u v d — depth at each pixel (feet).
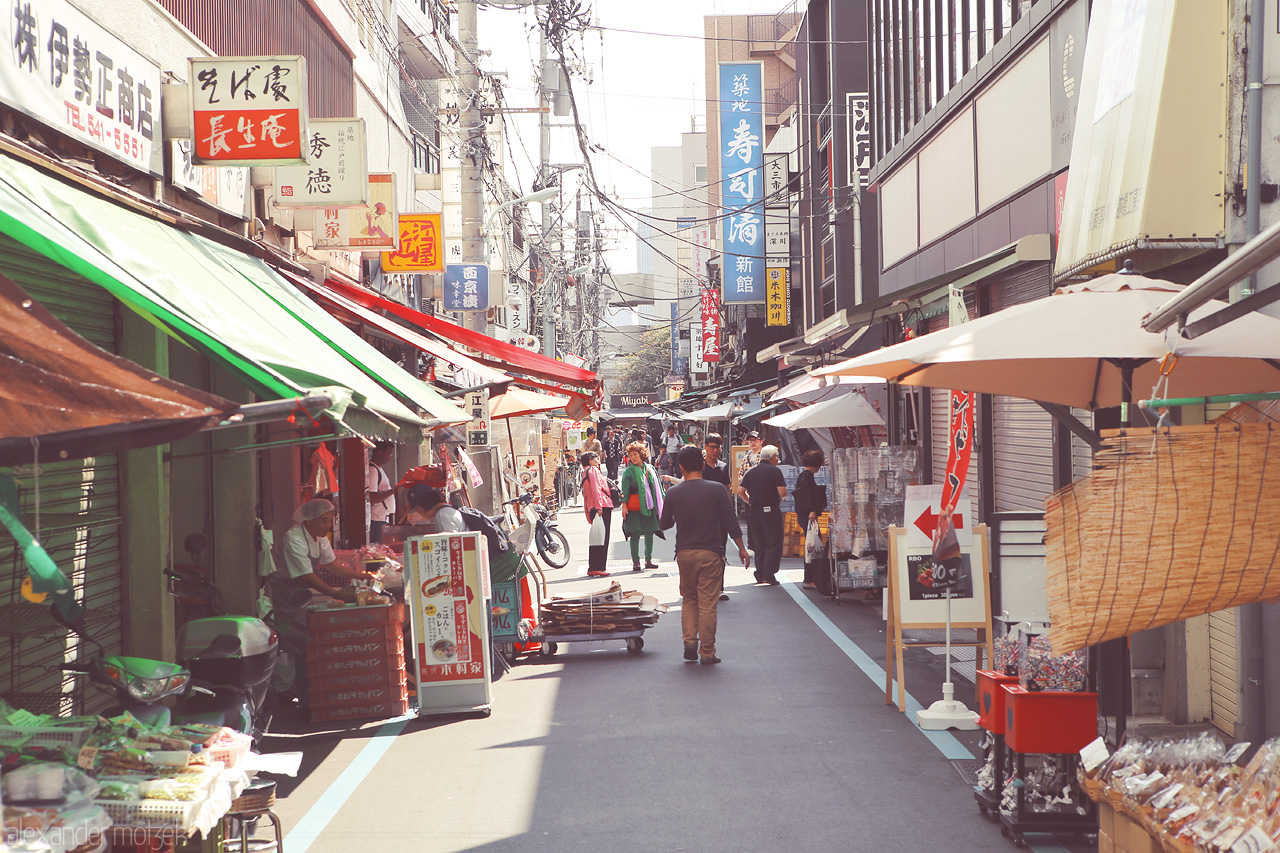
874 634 37.47
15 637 19.38
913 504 26.73
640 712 27.12
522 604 36.09
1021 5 40.01
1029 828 17.52
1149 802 13.98
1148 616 13.52
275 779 22.17
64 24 20.94
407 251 51.62
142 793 12.96
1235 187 22.62
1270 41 22.36
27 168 19.08
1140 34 24.79
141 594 24.41
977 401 43.21
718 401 129.49
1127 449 13.65
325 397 10.52
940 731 24.72
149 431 10.47
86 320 23.44
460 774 22.25
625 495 56.85
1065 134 34.73
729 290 113.39
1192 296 12.47
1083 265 27.17
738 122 112.37
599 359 254.27
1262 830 12.03
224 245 28.89
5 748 13.71
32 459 10.10
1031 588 25.99
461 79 59.26
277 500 37.06
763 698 28.25
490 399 59.06
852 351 64.39
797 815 19.13
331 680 27.37
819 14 109.50
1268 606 20.97
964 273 37.17
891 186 61.98
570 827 18.79
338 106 44.60
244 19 32.83
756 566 51.39
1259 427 13.44
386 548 34.27
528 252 120.67
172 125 25.84
